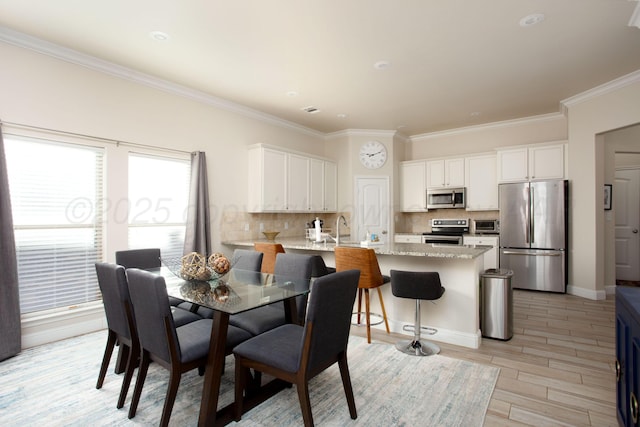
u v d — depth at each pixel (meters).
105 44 3.15
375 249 3.27
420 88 4.26
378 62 3.54
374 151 6.31
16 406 2.11
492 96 4.57
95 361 2.76
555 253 4.91
